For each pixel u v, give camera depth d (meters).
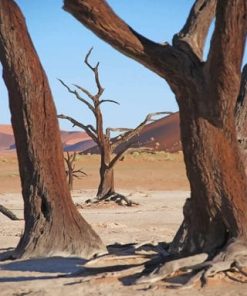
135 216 32.00
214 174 13.03
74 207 17.20
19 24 17.06
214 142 12.98
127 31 12.57
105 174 40.06
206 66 12.52
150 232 24.16
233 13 11.91
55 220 16.98
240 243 12.80
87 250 16.64
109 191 40.12
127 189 56.19
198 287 12.18
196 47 13.72
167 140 153.25
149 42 12.75
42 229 17.03
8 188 58.12
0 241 22.14
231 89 12.46
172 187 58.12
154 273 12.60
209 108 12.73
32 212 17.23
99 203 39.19
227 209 13.01
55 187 17.20
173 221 29.20
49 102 17.41
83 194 49.94
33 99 17.20
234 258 12.60
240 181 13.12
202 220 13.31
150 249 15.38
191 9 14.06
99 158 88.75
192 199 13.45
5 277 14.20
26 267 15.34
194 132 12.96
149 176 66.50
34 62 17.19
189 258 12.79
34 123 17.27
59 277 13.66
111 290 12.28
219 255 12.70
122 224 27.41
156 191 53.66
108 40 12.62
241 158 13.21
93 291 12.30
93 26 12.40
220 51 12.12
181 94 12.94
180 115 13.16
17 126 17.39
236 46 12.12
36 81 17.20
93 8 12.21
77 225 17.00
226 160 13.02
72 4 12.25
